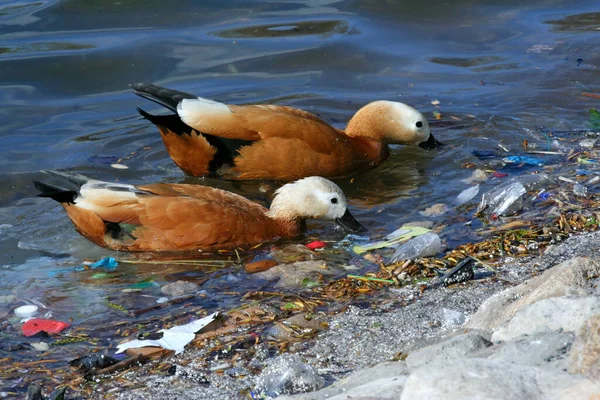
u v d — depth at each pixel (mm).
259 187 11078
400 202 10406
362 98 13195
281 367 5996
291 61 14156
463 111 12797
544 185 10141
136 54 14117
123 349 6832
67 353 6898
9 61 13680
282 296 7812
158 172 11242
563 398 4168
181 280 8438
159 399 5941
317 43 14711
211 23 15305
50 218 9945
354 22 15578
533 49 14633
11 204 10297
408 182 11031
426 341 6023
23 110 12562
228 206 9406
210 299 7930
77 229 9445
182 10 15789
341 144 11336
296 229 9742
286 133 10969
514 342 5004
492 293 7387
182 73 13648
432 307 7180
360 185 11164
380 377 5285
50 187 9328
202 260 9023
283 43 14680
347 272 8422
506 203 9586
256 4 16172
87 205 9133
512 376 4336
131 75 13547
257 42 14688
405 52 14516
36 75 13445
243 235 9359
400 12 16031
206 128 10758
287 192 9734
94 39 14539
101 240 9227
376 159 11766
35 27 14953
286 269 8539
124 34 14766
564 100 13023
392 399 4570
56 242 9406
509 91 13359
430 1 16422
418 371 4449
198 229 9133
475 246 8609
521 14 15992
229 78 13602
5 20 15141
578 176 10430
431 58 14375
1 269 8766
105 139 11945
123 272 8688
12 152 11477
